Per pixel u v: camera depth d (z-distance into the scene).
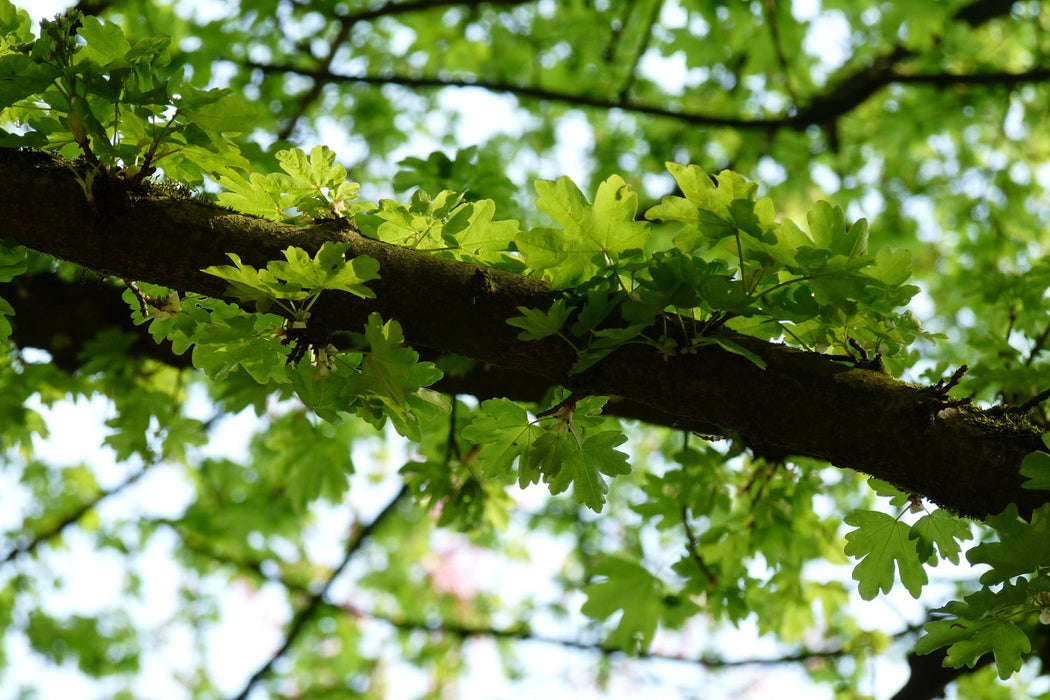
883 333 1.89
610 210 1.79
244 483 6.01
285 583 6.91
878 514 2.16
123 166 1.85
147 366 3.54
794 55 6.14
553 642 5.84
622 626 3.42
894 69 6.16
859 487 4.10
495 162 3.58
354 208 1.98
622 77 6.75
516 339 1.86
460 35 6.82
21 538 6.86
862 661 4.82
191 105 1.78
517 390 3.02
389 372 1.70
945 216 7.59
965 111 6.25
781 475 3.13
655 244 5.73
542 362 1.88
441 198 1.98
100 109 1.87
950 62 6.24
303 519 6.31
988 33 6.46
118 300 3.38
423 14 6.60
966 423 1.88
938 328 6.02
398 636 7.14
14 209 1.79
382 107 6.89
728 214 1.71
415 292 1.85
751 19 6.01
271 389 3.25
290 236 1.87
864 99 5.64
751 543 3.16
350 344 2.43
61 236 1.83
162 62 1.83
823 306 1.82
